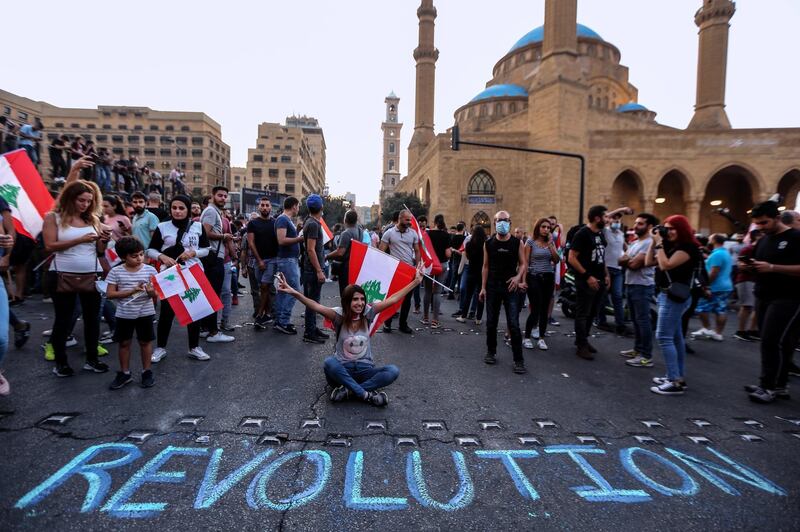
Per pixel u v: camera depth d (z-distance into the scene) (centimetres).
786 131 3331
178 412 360
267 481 266
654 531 230
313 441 319
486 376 489
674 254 443
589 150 3381
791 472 298
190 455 293
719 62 3753
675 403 425
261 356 532
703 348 677
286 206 646
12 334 586
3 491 245
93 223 426
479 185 3644
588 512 245
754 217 446
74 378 428
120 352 405
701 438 347
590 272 579
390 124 11788
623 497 261
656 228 466
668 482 280
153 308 414
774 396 437
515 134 3522
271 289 744
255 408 375
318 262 606
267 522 228
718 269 729
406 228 704
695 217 3409
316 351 564
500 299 536
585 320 579
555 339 697
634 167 3384
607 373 517
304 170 9550
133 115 8319
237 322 741
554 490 266
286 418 357
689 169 3381
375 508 243
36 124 1095
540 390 449
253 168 8681
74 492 247
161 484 258
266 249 662
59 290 415
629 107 4662
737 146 3356
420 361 543
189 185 8375
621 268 739
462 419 368
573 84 3253
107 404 370
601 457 311
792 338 439
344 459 296
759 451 329
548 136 3300
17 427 322
